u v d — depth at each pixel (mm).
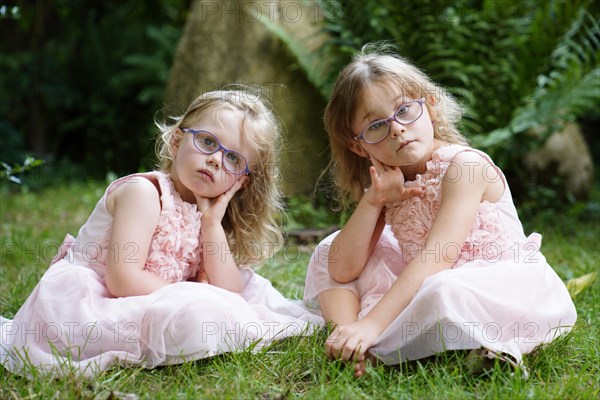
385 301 1778
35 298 1860
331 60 4434
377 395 1560
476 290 1703
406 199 1957
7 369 1735
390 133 1881
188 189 2078
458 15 4453
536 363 1729
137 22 7898
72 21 7621
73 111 7453
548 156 4891
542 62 4324
